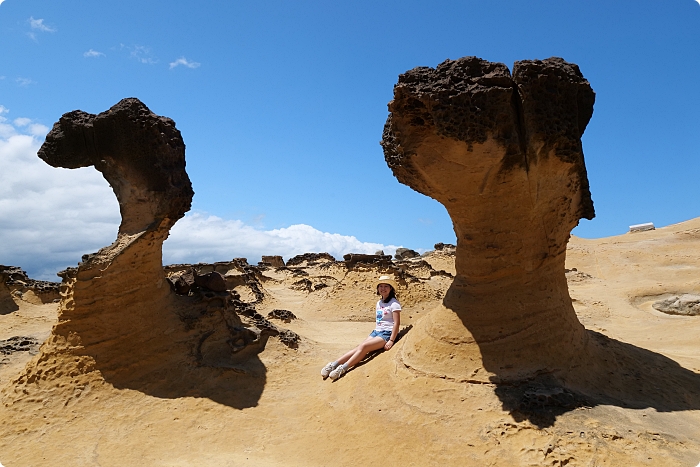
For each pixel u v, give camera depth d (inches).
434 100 224.8
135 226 321.1
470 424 206.8
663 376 253.8
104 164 326.0
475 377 231.8
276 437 243.8
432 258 1154.0
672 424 198.5
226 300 361.1
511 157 233.1
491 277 255.4
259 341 352.2
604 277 983.0
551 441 185.8
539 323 245.0
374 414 233.0
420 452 200.2
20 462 224.4
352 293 754.8
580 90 247.0
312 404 274.1
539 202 247.0
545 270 257.8
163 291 339.9
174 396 285.6
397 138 247.0
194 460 223.5
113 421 261.0
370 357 307.7
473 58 233.0
